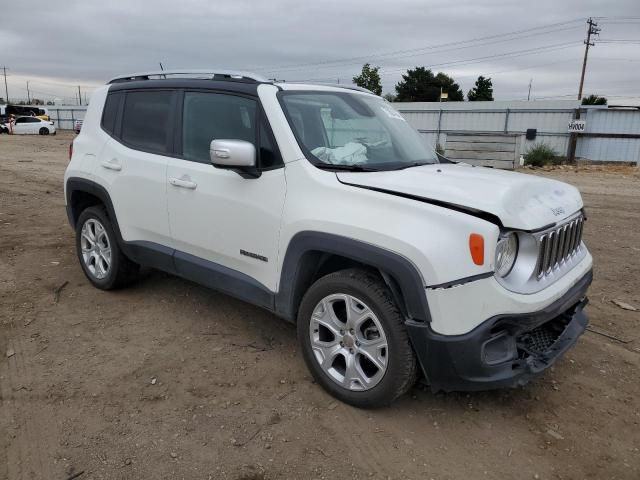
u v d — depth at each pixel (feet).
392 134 13.57
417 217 9.40
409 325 9.36
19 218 26.25
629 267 20.22
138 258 14.84
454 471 9.12
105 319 14.52
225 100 12.60
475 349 9.06
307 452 9.48
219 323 14.42
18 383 11.39
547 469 9.22
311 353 11.10
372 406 10.43
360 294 10.02
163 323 14.37
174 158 13.46
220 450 9.48
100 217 15.71
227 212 12.08
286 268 11.09
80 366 12.12
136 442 9.64
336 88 13.83
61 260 19.38
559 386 11.77
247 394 11.15
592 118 77.00
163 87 14.14
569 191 11.66
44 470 8.93
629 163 75.10
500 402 11.12
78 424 10.09
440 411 10.75
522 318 9.27
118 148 14.98
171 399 10.94
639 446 9.87
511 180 10.76
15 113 151.64
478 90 246.68
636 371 12.50
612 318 15.42
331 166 11.05
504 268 9.39
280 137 11.34
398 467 9.19
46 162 57.52
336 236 10.04
